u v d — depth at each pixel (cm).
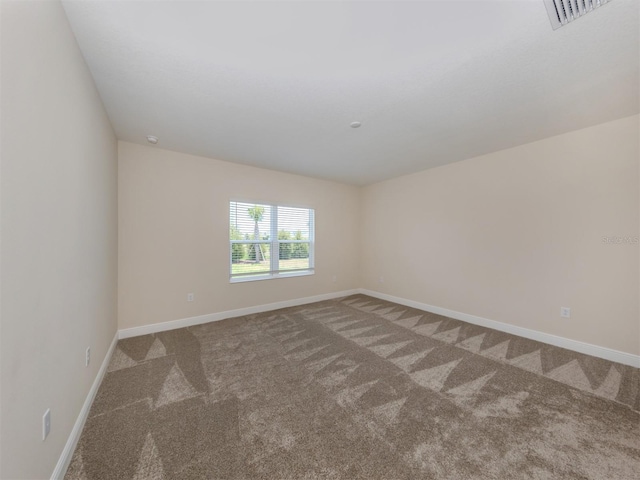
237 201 388
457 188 374
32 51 100
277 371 227
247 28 140
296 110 227
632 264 238
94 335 189
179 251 335
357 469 130
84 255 165
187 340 293
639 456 139
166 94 202
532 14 132
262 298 411
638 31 141
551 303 286
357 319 372
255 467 131
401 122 249
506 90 198
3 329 82
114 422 162
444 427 160
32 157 100
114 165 272
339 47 154
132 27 139
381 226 496
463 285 367
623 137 241
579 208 266
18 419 90
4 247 82
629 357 239
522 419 167
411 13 131
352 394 194
